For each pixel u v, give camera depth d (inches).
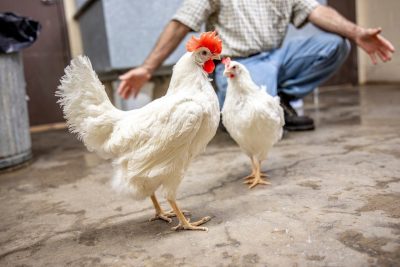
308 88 150.6
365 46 132.1
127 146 70.4
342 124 154.9
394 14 251.4
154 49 133.7
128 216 83.6
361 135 132.9
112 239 72.3
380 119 156.1
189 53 73.6
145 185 71.9
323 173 97.3
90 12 195.6
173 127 66.7
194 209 83.3
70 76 71.8
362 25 281.3
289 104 155.9
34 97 219.9
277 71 135.1
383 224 66.5
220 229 71.6
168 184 71.2
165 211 84.1
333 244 61.3
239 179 101.2
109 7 169.0
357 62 291.6
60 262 65.2
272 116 91.1
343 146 120.9
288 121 150.9
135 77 130.3
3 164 130.6
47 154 155.1
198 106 68.4
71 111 73.0
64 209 91.0
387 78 276.4
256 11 133.4
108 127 73.0
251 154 99.7
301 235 65.4
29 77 217.3
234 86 94.3
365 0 274.4
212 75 159.8
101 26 179.6
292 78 149.6
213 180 102.1
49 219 85.4
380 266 54.0
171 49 134.6
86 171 124.0
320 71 145.6
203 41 72.9
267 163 112.0
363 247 59.5
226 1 132.1
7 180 122.0
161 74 184.9
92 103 72.7
